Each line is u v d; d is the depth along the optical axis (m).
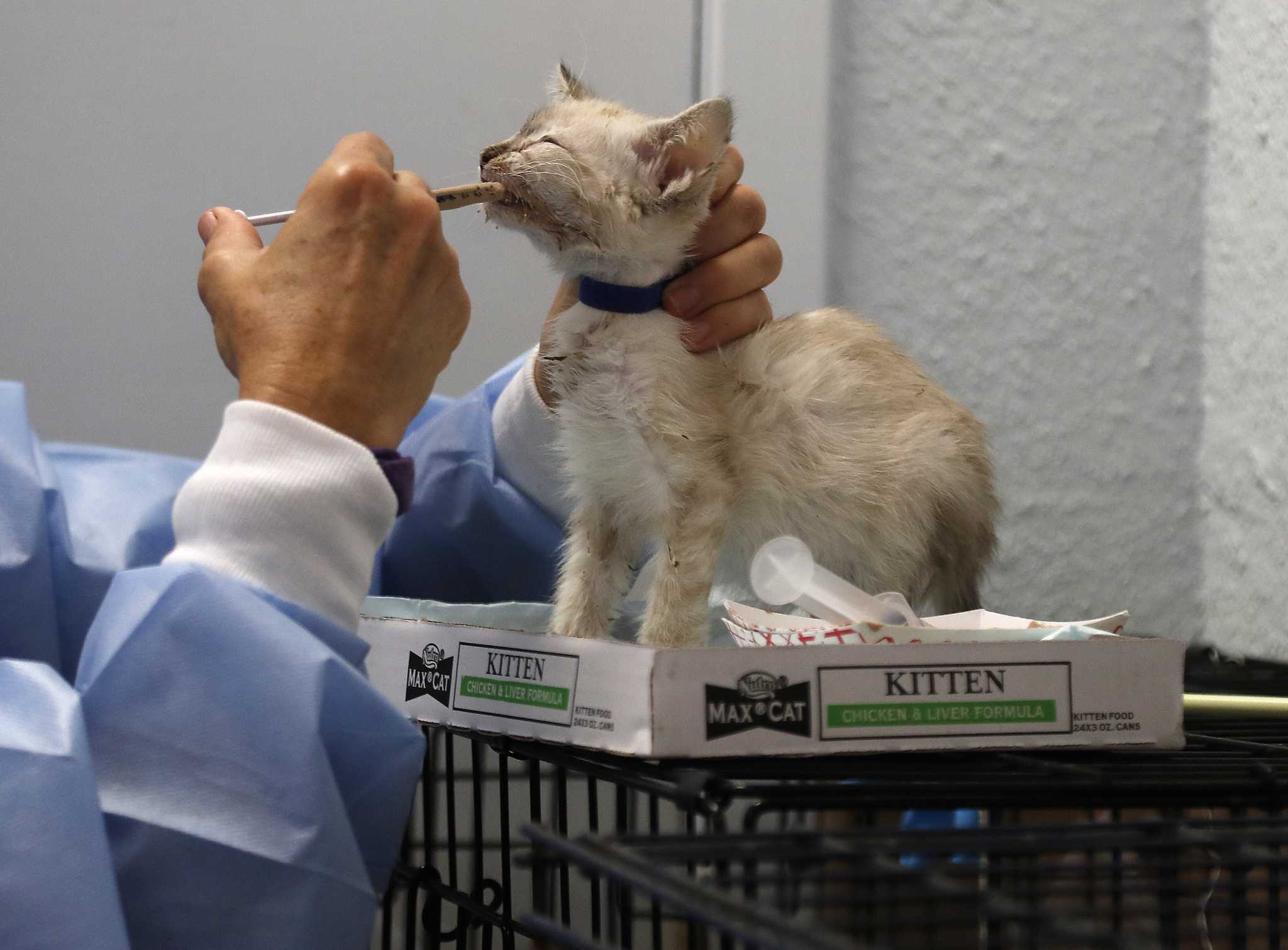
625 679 0.71
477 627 0.88
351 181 0.91
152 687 0.76
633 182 1.19
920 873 0.46
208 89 1.84
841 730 0.72
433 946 1.11
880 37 1.85
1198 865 0.55
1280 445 1.62
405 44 1.87
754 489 1.18
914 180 1.87
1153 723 0.79
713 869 0.57
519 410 1.54
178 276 1.87
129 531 1.09
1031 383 1.90
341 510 0.86
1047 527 1.90
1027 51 1.87
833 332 1.31
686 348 1.17
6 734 0.70
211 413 1.90
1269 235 1.67
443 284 0.97
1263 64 1.69
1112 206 1.90
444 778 1.38
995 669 0.76
